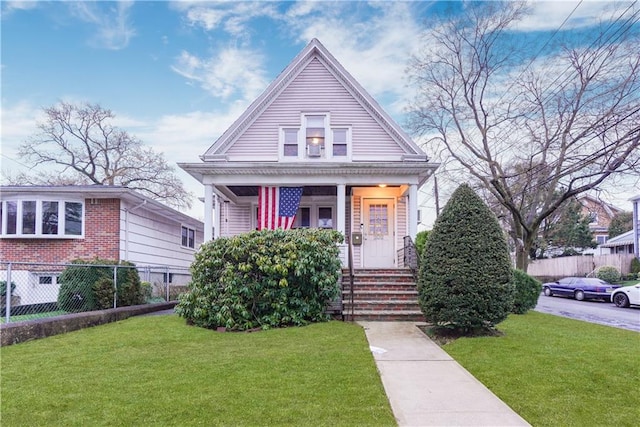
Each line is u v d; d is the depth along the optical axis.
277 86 13.40
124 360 5.52
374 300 9.67
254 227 14.85
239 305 8.05
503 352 5.83
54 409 3.83
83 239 13.20
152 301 12.92
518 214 17.97
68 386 4.45
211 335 7.26
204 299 8.27
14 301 9.65
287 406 3.90
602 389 4.39
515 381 4.66
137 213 14.66
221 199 14.62
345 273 11.22
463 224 6.95
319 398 4.10
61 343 6.59
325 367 5.14
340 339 6.79
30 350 6.11
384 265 14.06
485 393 4.38
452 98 20.22
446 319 6.89
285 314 8.38
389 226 14.27
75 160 27.83
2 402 3.99
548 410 3.89
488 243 6.84
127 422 3.56
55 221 12.94
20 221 12.77
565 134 16.28
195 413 3.74
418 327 8.04
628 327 10.11
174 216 17.52
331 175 11.80
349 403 3.98
